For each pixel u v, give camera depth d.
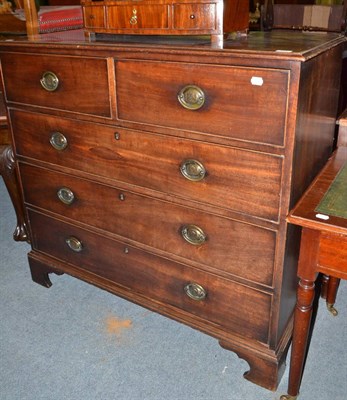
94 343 1.58
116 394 1.38
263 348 1.32
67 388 1.41
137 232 1.43
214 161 1.15
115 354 1.53
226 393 1.37
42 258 1.80
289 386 1.31
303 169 1.13
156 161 1.26
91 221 1.54
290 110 0.98
